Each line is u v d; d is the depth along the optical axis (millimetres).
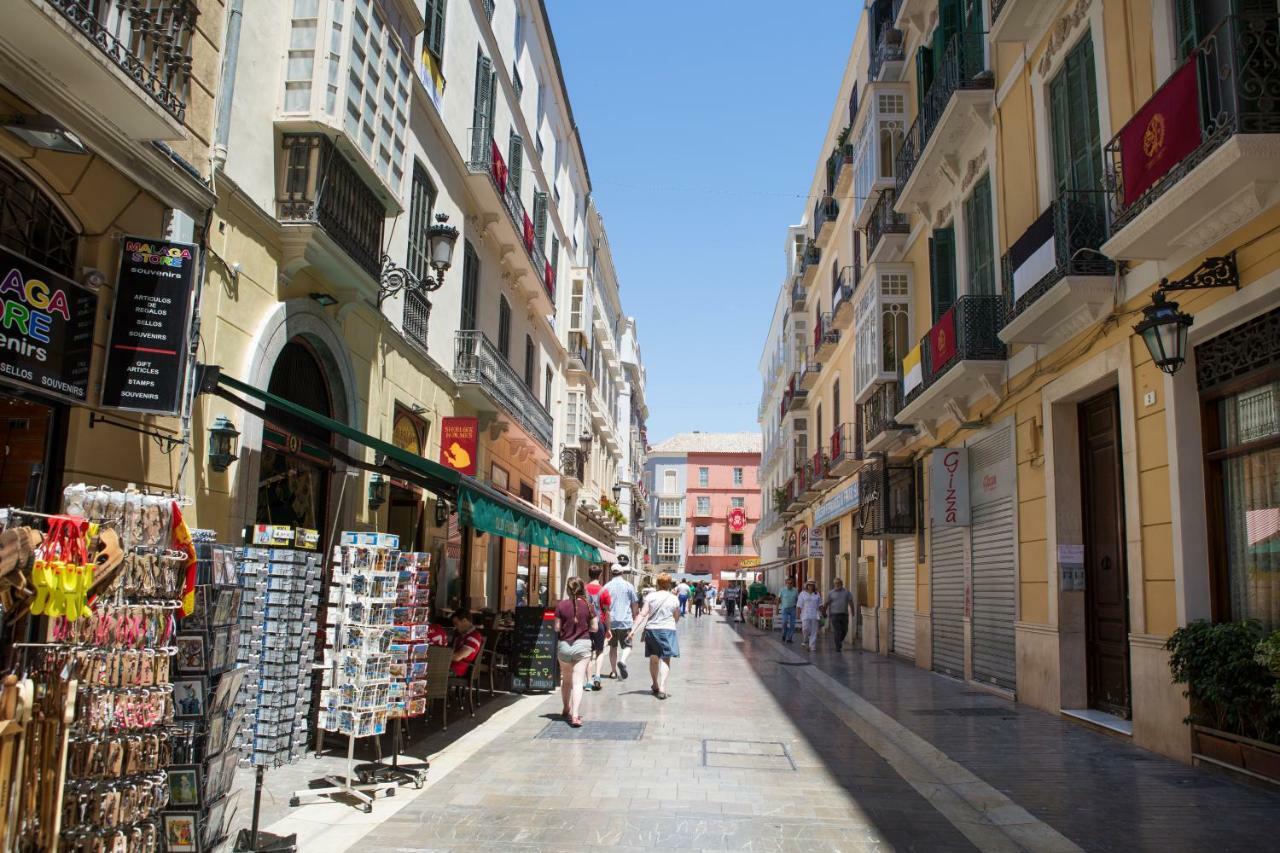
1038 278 9891
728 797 6484
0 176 5906
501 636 13102
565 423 28562
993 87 12609
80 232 6559
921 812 6172
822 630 24453
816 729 9516
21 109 5609
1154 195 7223
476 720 9938
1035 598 11016
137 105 6164
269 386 9539
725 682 13875
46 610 3453
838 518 25531
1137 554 8469
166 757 4164
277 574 6238
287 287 9445
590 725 9586
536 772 7230
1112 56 8969
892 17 19797
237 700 4988
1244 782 6855
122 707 3900
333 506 10867
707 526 80375
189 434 7492
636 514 57906
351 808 6051
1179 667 7469
